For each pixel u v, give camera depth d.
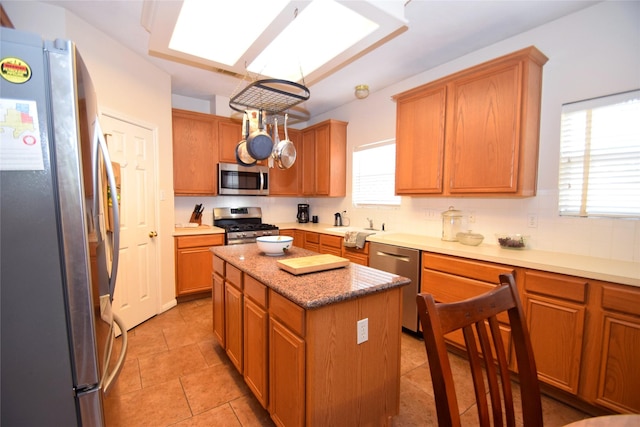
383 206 3.62
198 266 3.42
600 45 1.94
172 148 3.28
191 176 3.57
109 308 1.24
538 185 2.23
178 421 1.63
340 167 4.11
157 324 2.83
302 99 1.73
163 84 3.05
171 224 3.24
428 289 2.43
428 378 2.03
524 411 0.94
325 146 4.09
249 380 1.74
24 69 0.84
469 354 0.86
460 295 2.20
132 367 2.13
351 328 1.34
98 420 0.97
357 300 1.35
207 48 1.76
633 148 1.84
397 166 2.96
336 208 4.36
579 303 1.65
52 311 0.89
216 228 3.67
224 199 4.21
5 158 0.83
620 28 1.86
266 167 4.14
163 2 1.27
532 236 2.27
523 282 1.87
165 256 3.15
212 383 1.96
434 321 0.77
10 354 0.86
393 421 1.63
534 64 2.10
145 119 2.80
